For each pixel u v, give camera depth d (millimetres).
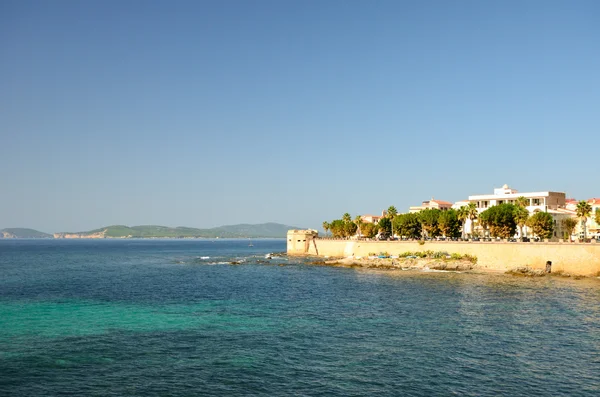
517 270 102000
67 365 38156
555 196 143375
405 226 145875
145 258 189500
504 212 116188
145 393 32594
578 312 59062
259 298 72625
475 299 69500
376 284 89375
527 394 32719
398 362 39250
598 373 36812
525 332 49031
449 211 135375
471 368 37844
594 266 95438
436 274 107375
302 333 48719
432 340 45938
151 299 71750
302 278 102750
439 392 32938
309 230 196625
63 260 174375
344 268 128500
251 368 37688
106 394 32406
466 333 48688
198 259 179000
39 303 67875
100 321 54750
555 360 39875
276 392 32844
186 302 68812
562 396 32438
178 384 34250
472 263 114750
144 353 41469
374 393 32750
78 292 79688
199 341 45500
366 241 152750
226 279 101750
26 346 43469
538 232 112688
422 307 63250
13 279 101750
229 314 59125
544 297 70812
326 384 34344
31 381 34688
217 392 32812
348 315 58125
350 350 42594
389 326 51875
